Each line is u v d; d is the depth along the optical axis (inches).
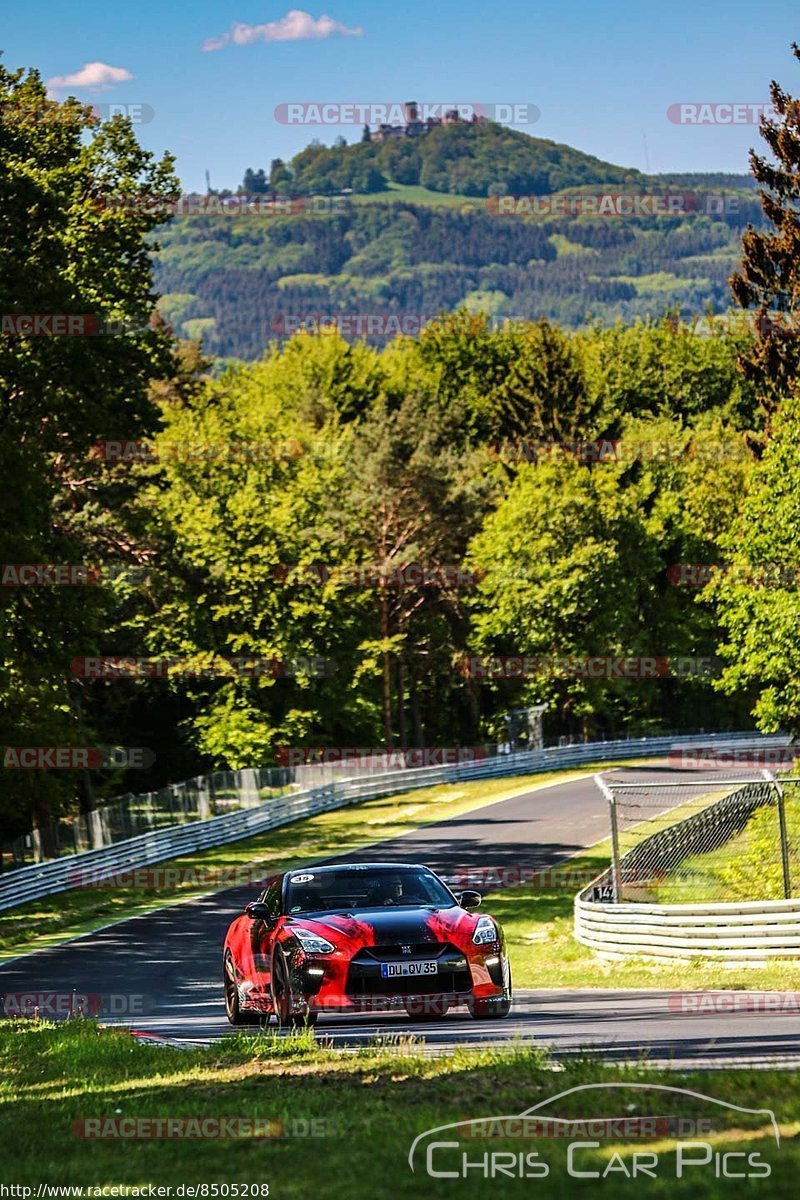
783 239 4803.2
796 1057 904.3
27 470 3257.9
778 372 4795.8
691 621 7687.0
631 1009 1362.0
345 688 6368.1
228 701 6043.3
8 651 3356.3
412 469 7126.0
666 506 7706.7
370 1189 559.5
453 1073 832.9
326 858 3966.5
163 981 2135.8
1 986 2146.9
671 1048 983.6
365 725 6668.3
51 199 3319.4
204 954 2460.6
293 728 6087.6
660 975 1838.1
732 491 7746.1
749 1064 871.1
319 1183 581.9
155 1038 1307.8
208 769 6294.3
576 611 7258.9
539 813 4709.6
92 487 4224.9
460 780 5905.5
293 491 6481.3
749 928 1840.6
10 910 3189.0
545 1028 1171.9
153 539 5723.4
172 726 6378.0
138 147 3754.9
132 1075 986.7
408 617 7372.1
